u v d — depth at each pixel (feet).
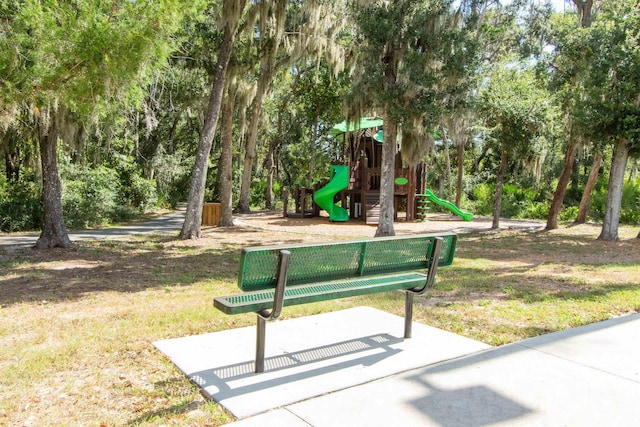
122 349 12.94
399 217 78.33
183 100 74.95
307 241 44.70
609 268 28.76
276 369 11.54
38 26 18.37
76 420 8.97
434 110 38.99
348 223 67.36
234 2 41.65
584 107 44.50
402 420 9.04
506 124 55.11
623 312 17.67
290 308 17.39
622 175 47.39
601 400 9.99
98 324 15.42
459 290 21.22
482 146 83.30
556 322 16.01
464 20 42.06
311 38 56.90
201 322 15.60
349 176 71.15
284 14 49.03
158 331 14.58
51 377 11.03
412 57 39.40
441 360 12.31
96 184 59.72
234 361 12.04
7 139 37.55
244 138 108.27
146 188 78.64
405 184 73.46
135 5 19.35
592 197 82.74
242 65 59.77
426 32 39.83
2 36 19.04
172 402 9.81
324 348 13.11
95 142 61.31
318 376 11.13
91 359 12.18
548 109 53.88
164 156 92.02
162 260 31.76
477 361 12.14
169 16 19.48
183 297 20.01
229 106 59.52
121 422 8.93
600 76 43.11
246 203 87.51
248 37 50.03
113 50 18.70
